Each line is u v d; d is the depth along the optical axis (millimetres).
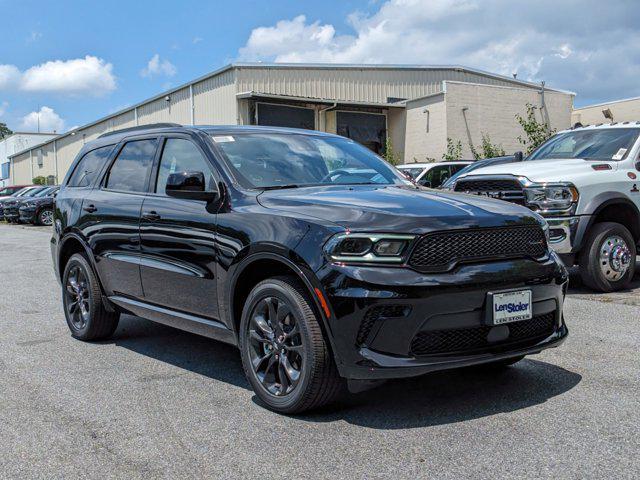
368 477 3039
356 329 3459
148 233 4953
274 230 3867
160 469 3186
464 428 3590
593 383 4289
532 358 4898
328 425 3695
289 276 3879
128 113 36969
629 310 6395
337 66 28547
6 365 5113
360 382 3650
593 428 3531
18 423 3838
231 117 26562
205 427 3717
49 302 8078
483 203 4043
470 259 3637
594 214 7133
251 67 26422
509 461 3156
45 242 18125
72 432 3686
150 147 5398
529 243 3926
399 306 3439
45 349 5633
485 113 26406
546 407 3873
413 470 3094
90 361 5215
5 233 22469
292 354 3854
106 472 3168
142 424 3789
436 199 4035
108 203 5496
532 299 3811
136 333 6234
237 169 4551
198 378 4695
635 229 7531
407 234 3502
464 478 2996
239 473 3119
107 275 5527
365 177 4965
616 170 7488
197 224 4461
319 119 27828
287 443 3455
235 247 4102
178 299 4730
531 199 7195
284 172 4672
